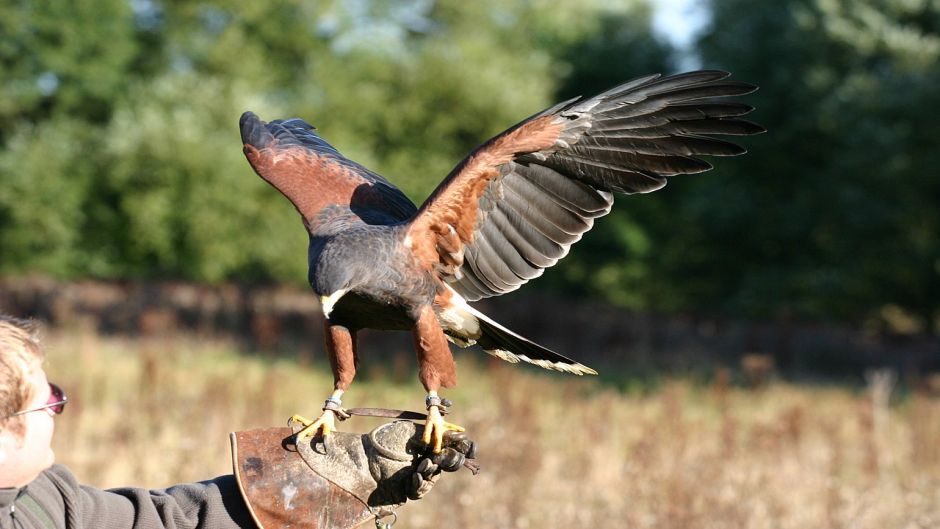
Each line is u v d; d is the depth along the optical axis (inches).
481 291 157.5
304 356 663.8
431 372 143.4
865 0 1063.0
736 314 1134.4
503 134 148.0
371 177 165.3
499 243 156.1
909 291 1045.8
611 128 151.8
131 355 622.5
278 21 1240.2
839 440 403.5
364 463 116.1
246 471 112.3
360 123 1149.7
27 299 859.4
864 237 1049.5
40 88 1173.7
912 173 999.6
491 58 1229.1
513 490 292.2
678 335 842.8
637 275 1370.6
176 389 485.4
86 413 414.0
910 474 362.6
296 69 1258.6
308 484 113.3
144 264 1080.2
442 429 119.0
